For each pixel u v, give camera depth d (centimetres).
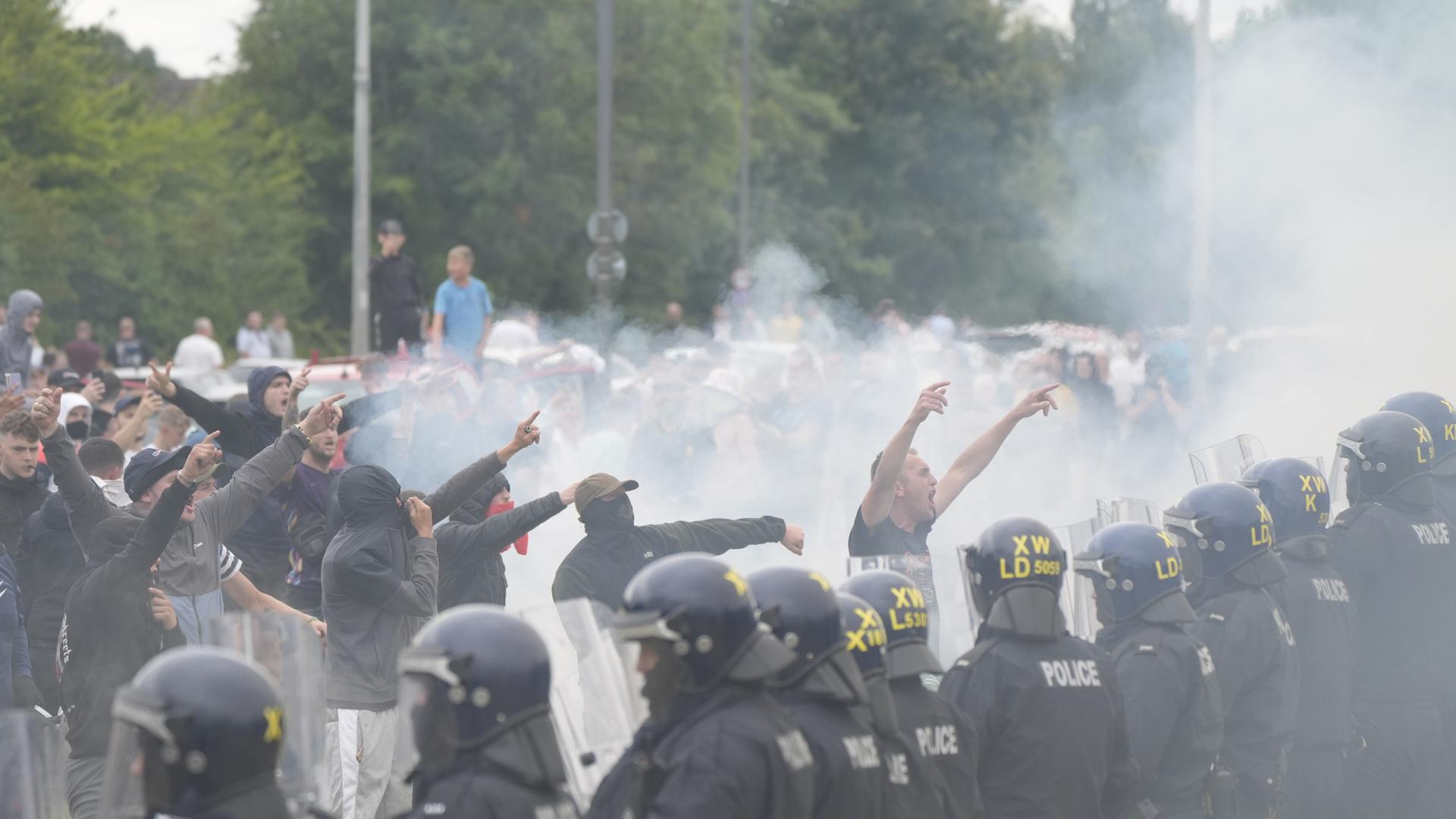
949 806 1034
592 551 1614
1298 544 1477
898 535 1588
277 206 10412
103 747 1442
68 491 1647
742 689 873
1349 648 1480
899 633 1046
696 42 11544
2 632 1633
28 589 1817
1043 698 1109
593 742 986
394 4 10788
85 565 1689
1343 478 1706
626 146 10962
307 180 10762
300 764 917
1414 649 1603
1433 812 1611
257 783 791
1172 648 1233
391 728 1595
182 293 9431
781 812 856
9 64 8606
